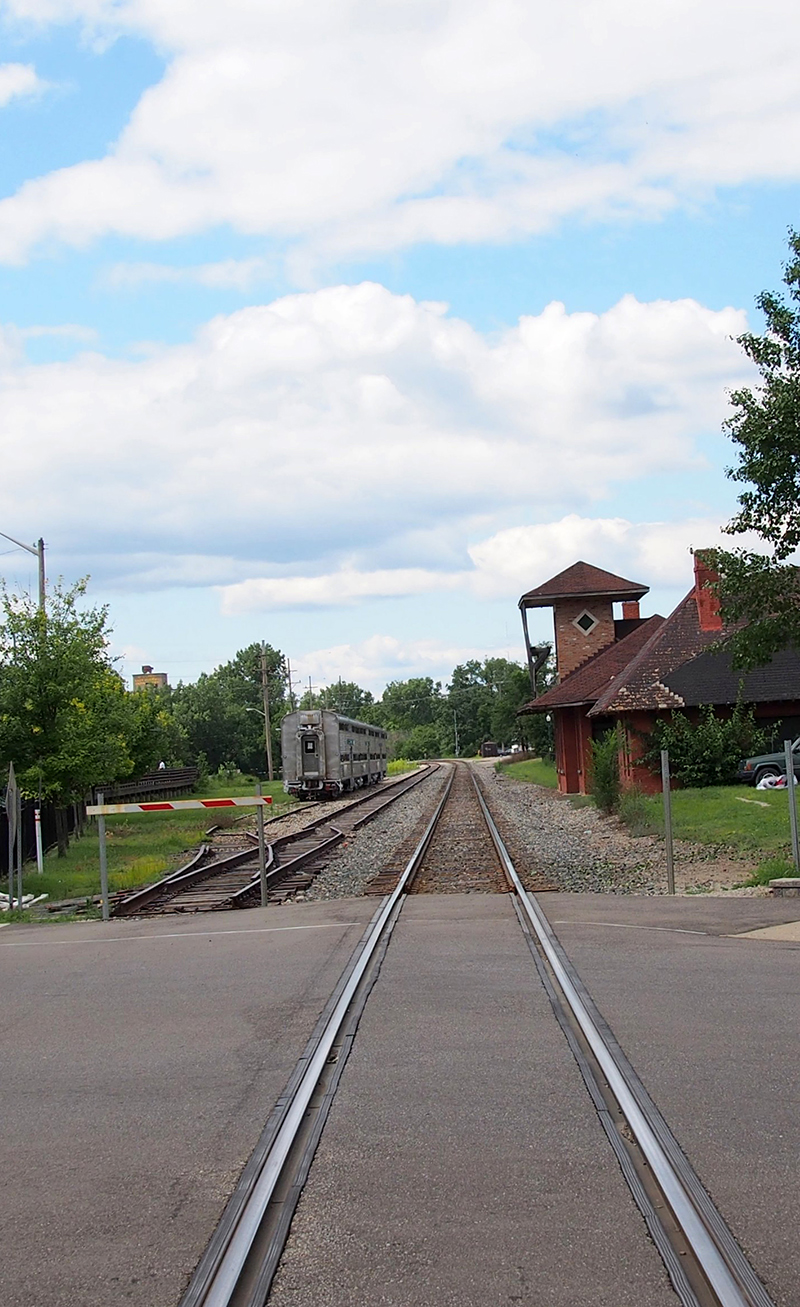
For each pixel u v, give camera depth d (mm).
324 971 9758
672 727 31969
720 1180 4891
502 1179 4992
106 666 31891
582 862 20281
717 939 10789
